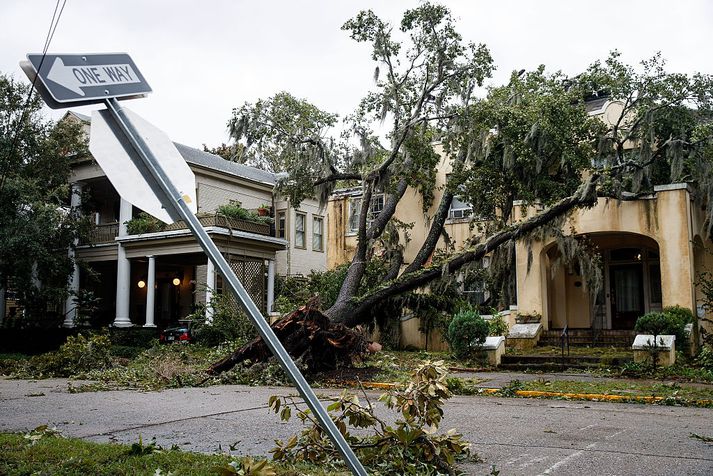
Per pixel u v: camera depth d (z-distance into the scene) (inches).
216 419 319.3
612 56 772.6
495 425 303.9
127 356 860.0
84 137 1071.6
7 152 910.4
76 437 264.1
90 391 476.1
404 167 716.0
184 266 1170.6
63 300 1003.9
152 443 225.1
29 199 914.1
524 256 746.8
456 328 649.0
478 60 679.7
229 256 979.3
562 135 706.8
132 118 112.0
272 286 1064.2
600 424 308.3
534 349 682.8
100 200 1168.2
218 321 811.4
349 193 978.1
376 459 193.8
